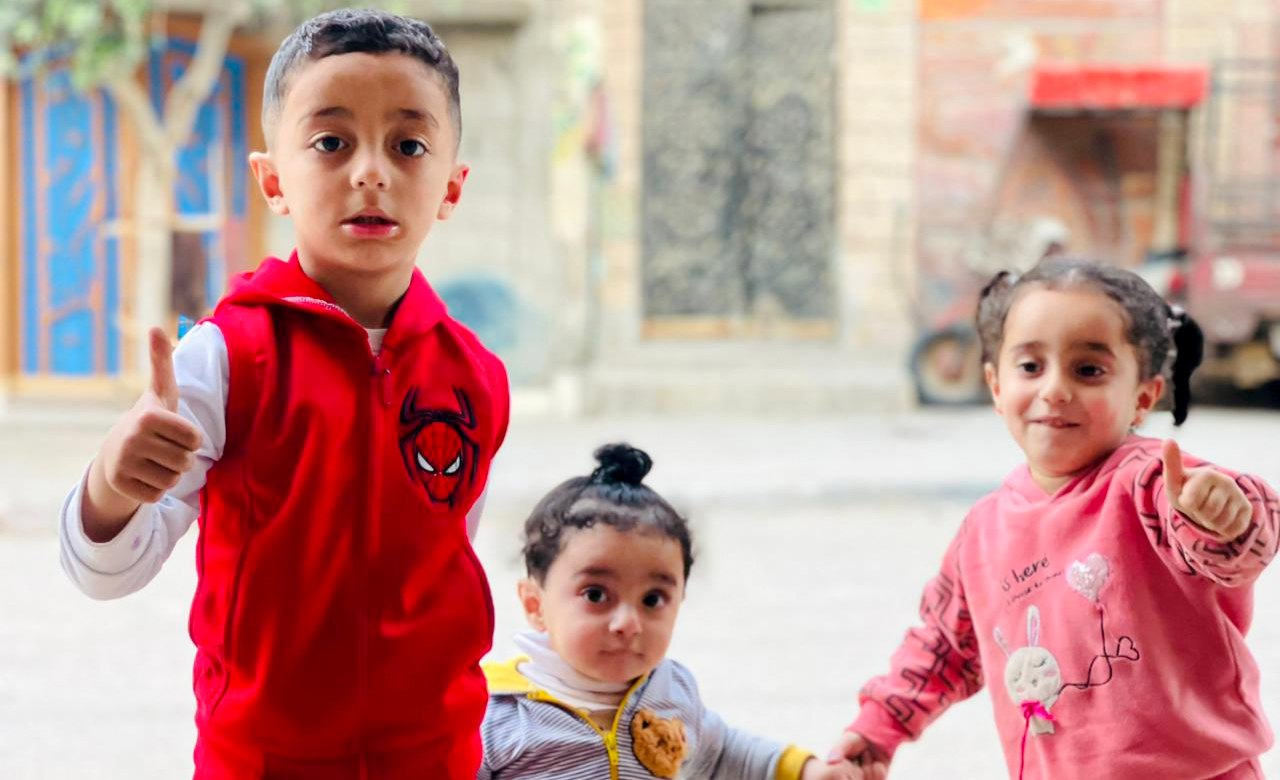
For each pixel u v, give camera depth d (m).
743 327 13.58
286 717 1.97
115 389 12.34
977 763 3.95
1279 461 9.41
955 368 13.20
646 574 2.42
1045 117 13.31
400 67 2.02
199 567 2.03
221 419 1.98
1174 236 13.34
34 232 12.44
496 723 2.43
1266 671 4.75
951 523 8.04
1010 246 13.30
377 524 2.02
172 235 12.09
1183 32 13.26
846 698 4.55
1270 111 13.16
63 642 5.33
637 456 2.53
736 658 5.06
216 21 10.91
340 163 2.01
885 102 13.28
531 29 13.06
